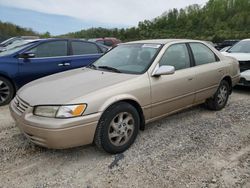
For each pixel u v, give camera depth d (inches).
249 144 155.6
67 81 150.7
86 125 127.3
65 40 266.2
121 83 143.9
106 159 138.3
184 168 130.0
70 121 123.1
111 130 139.1
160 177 122.6
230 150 148.2
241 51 307.0
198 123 187.5
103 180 120.6
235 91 287.9
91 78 152.6
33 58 242.4
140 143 155.9
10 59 231.5
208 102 210.8
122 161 136.2
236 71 229.6
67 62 260.5
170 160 137.2
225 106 228.1
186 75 176.2
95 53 284.4
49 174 125.0
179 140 160.2
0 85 227.5
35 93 138.8
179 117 199.0
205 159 138.3
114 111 136.8
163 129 176.1
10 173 125.2
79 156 141.2
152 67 159.0
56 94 132.6
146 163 134.3
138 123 150.7
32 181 119.6
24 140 158.1
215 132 172.1
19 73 233.6
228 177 122.6
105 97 133.8
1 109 219.6
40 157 139.6
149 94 153.3
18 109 139.0
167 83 162.9
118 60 176.9
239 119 196.1
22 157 139.3
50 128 121.8
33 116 129.0
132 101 147.6
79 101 126.5
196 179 121.1
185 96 177.9
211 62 204.5
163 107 164.4
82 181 120.0
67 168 130.0
